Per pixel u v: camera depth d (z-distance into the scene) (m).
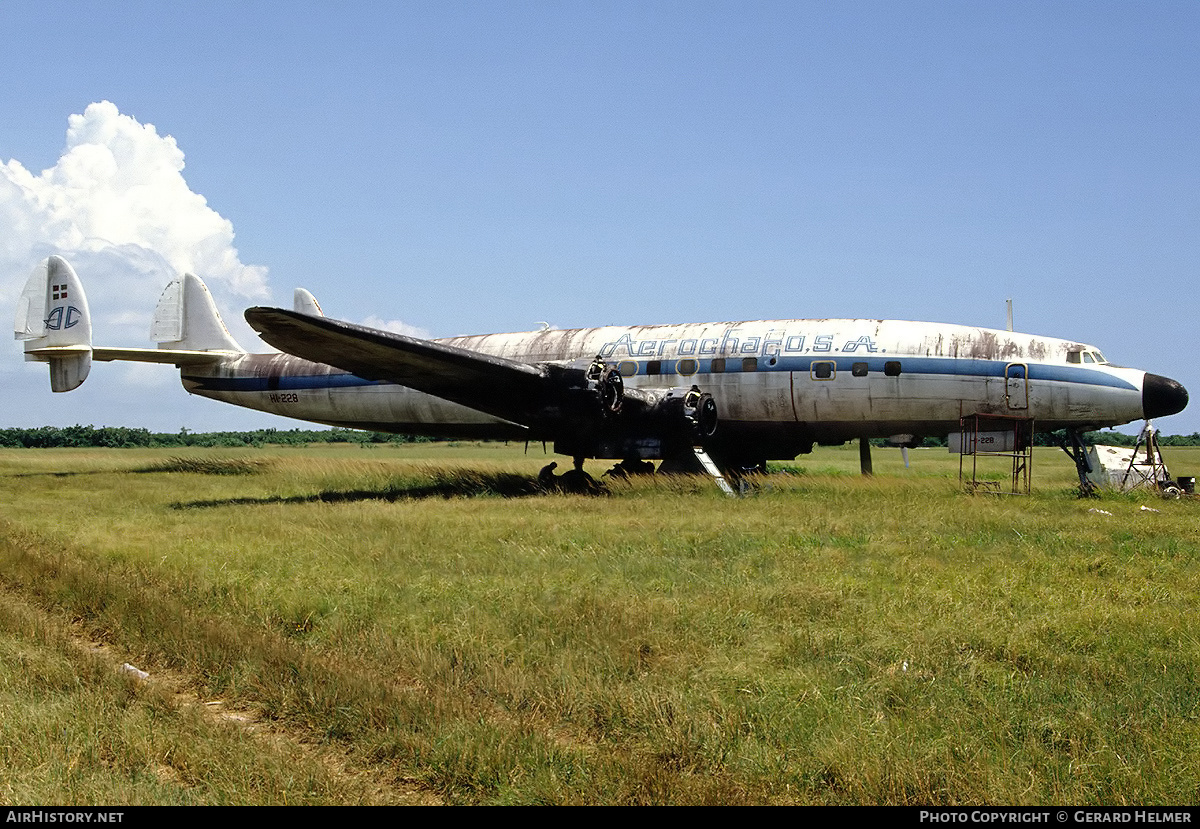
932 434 20.19
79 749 4.95
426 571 9.73
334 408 25.94
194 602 8.40
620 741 5.27
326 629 7.46
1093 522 13.91
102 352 26.33
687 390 19.95
